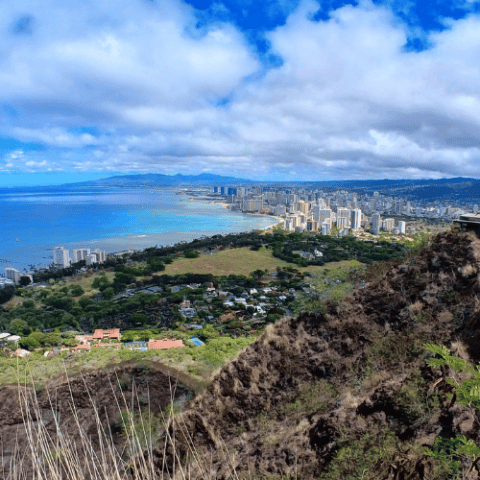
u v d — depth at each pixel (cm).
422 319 570
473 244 630
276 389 591
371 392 471
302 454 441
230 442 519
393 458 253
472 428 330
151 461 233
